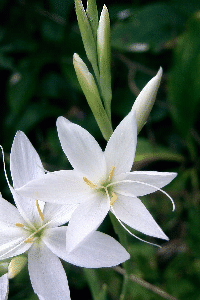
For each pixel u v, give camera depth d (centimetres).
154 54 34
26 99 33
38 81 34
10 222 22
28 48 34
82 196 21
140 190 21
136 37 32
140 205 21
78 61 21
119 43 32
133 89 33
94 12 21
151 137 33
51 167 33
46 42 34
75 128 20
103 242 20
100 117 21
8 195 33
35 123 34
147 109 21
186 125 31
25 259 21
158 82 21
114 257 20
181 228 32
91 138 21
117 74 34
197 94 30
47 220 22
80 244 19
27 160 22
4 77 36
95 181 21
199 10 31
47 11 34
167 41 32
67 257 21
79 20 21
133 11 34
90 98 21
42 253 21
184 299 28
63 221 22
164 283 29
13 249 21
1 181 33
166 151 31
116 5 34
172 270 29
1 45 34
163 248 32
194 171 32
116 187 21
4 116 35
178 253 31
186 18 32
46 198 20
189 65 29
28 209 22
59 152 33
